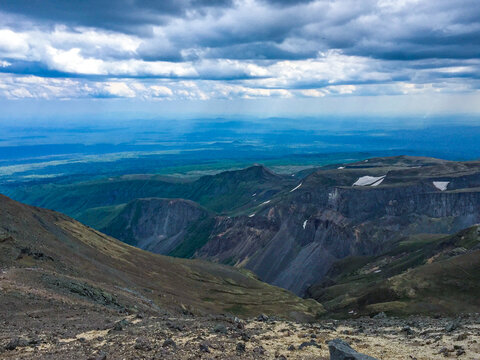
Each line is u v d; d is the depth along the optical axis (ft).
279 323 153.79
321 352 91.50
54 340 104.27
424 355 90.68
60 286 205.16
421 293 354.54
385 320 208.44
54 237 365.61
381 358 89.04
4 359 86.79
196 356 84.07
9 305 150.92
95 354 85.66
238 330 120.67
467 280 350.43
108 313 173.37
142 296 299.58
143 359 81.61
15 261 245.45
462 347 93.86
